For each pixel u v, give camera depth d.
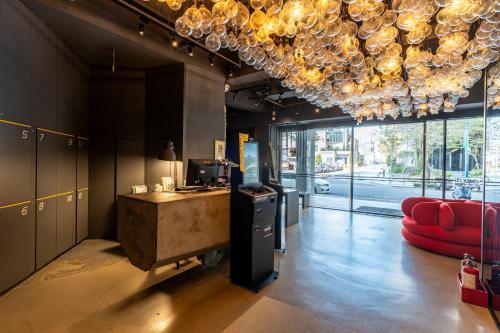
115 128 4.91
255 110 8.19
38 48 3.28
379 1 2.70
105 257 3.82
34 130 3.23
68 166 4.10
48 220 3.55
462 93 4.96
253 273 2.88
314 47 3.81
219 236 3.16
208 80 5.27
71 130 4.18
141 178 5.03
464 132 6.25
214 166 3.50
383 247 4.36
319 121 8.27
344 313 2.42
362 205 8.35
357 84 5.29
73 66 4.22
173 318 2.32
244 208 2.89
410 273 3.34
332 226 5.77
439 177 6.57
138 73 5.03
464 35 3.42
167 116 4.84
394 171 7.68
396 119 7.05
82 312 2.41
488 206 3.89
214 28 3.26
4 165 2.72
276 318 2.33
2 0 2.65
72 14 3.20
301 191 8.77
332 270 3.40
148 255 2.54
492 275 2.81
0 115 2.65
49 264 3.54
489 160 3.15
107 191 4.84
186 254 2.76
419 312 2.46
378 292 2.83
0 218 2.68
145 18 3.55
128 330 2.15
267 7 2.80
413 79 4.70
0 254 2.69
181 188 3.34
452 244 3.93
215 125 5.42
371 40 3.47
